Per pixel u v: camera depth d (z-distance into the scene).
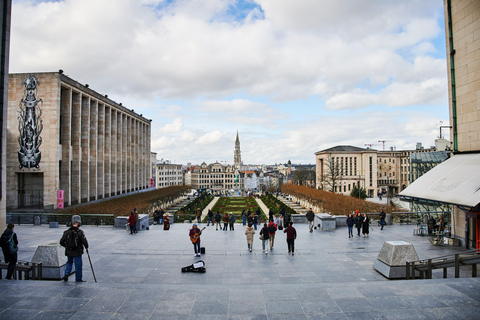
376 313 8.82
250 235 20.14
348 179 134.12
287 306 9.31
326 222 27.94
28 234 26.00
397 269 14.26
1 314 8.80
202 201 91.06
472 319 8.45
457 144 21.77
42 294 10.20
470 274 15.06
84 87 57.84
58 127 49.66
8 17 18.05
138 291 10.48
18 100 49.59
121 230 28.02
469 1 20.36
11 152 49.59
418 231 26.08
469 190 16.88
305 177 153.88
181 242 22.84
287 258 18.47
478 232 19.67
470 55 20.42
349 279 14.71
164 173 188.62
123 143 81.62
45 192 48.81
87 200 58.56
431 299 9.70
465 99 20.97
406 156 136.25
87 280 14.62
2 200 18.66
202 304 9.45
